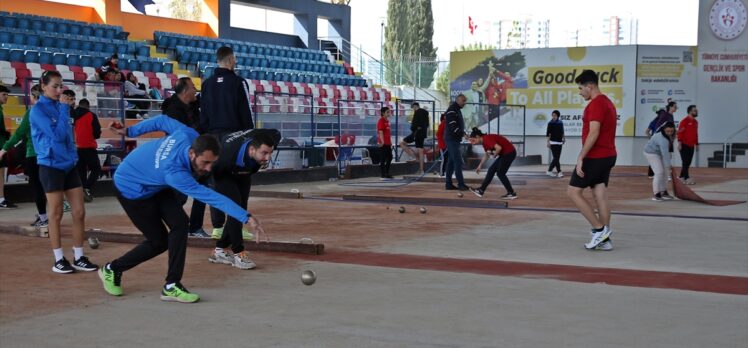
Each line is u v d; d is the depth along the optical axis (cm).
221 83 876
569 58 3175
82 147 1364
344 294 648
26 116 1020
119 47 2520
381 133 2139
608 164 899
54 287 674
